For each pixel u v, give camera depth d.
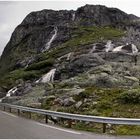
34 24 188.12
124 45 79.12
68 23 175.12
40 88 51.50
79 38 138.12
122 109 29.59
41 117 29.86
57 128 19.42
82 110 30.77
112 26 165.38
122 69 49.84
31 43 164.00
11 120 24.62
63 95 38.00
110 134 18.11
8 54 181.12
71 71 61.06
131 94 32.09
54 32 159.12
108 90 37.78
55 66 77.50
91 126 23.38
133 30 156.62
